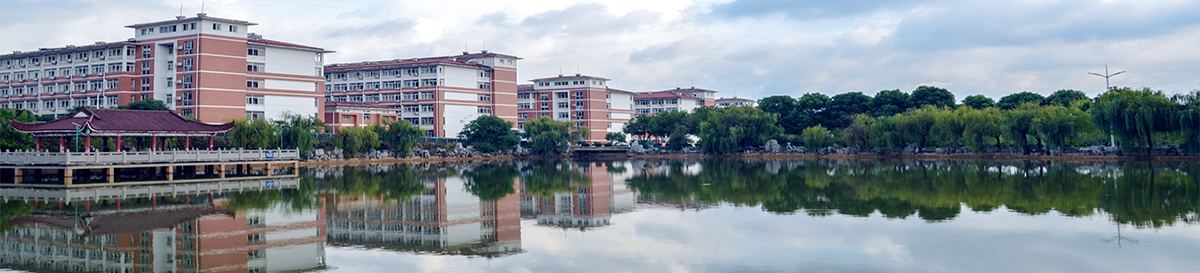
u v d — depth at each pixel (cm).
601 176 9762
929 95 17200
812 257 3612
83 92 14025
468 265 3572
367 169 11700
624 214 5353
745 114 15688
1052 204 5462
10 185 7381
